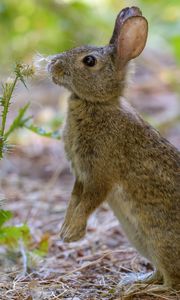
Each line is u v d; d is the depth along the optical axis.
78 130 10.26
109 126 10.11
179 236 9.66
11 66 9.86
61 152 17.11
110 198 10.16
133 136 10.06
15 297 9.30
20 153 17.14
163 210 9.75
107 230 12.64
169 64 23.39
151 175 9.88
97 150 10.06
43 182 15.31
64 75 10.36
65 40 22.00
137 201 9.89
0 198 12.14
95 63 10.30
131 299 9.37
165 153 10.09
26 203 13.91
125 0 22.86
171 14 22.62
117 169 9.99
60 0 21.91
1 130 9.47
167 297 9.39
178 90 21.36
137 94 21.70
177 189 9.84
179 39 19.67
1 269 10.84
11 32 23.09
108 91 10.33
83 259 11.35
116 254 11.52
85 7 21.91
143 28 10.41
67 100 10.61
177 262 9.66
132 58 10.50
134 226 9.99
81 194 10.39
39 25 22.98
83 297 9.46
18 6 23.16
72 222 10.02
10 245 11.41
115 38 10.55
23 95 19.80
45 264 11.10
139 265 11.01
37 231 12.50
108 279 10.34
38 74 10.16
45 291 9.66
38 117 18.28
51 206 13.80
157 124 18.05
